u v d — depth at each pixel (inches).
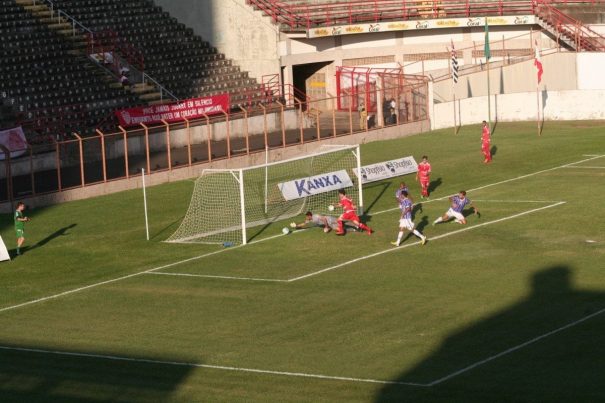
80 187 2251.5
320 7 3353.8
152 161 2513.5
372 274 1537.9
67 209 2140.7
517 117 2933.1
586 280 1435.8
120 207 2134.6
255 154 2556.6
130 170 2409.0
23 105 2667.3
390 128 2812.5
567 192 2034.9
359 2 3398.1
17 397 1083.9
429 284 1465.3
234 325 1325.0
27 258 1764.3
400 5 3440.0
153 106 2733.8
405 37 3440.0
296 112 2950.3
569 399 997.2
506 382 1056.2
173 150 2667.3
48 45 2920.8
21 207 1777.8
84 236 1897.1
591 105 2881.4
